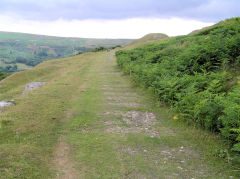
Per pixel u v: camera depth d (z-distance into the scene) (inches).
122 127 235.6
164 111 284.4
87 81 542.6
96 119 260.7
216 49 361.7
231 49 348.5
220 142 185.0
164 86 305.6
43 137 204.4
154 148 185.3
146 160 165.0
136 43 2160.4
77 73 722.2
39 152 174.1
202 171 149.1
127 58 744.3
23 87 673.0
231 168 149.3
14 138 197.3
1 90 775.7
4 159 155.2
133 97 370.9
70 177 144.4
